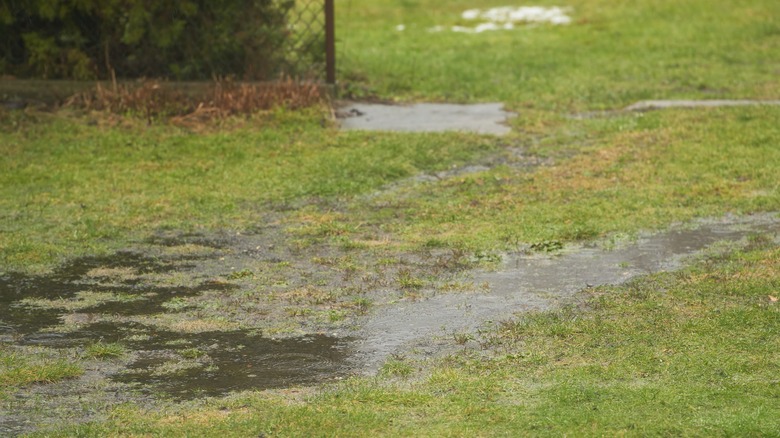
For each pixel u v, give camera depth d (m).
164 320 10.35
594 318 10.02
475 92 22.80
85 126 18.47
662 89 22.67
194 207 14.55
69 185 15.55
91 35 20.34
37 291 11.28
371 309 10.61
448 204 14.63
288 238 13.25
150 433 7.67
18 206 14.52
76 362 9.23
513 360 9.05
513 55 27.45
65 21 20.09
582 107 21.23
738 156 16.55
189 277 11.75
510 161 17.03
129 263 12.28
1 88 19.86
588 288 11.05
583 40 29.81
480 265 11.99
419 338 9.74
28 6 19.83
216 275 11.82
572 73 24.89
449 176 16.22
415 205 14.64
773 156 16.44
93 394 8.51
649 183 15.37
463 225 13.68
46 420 7.98
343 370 9.02
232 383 8.73
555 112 20.80
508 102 21.72
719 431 7.40
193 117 18.95
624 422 7.61
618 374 8.61
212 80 20.44
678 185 15.19
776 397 8.02
